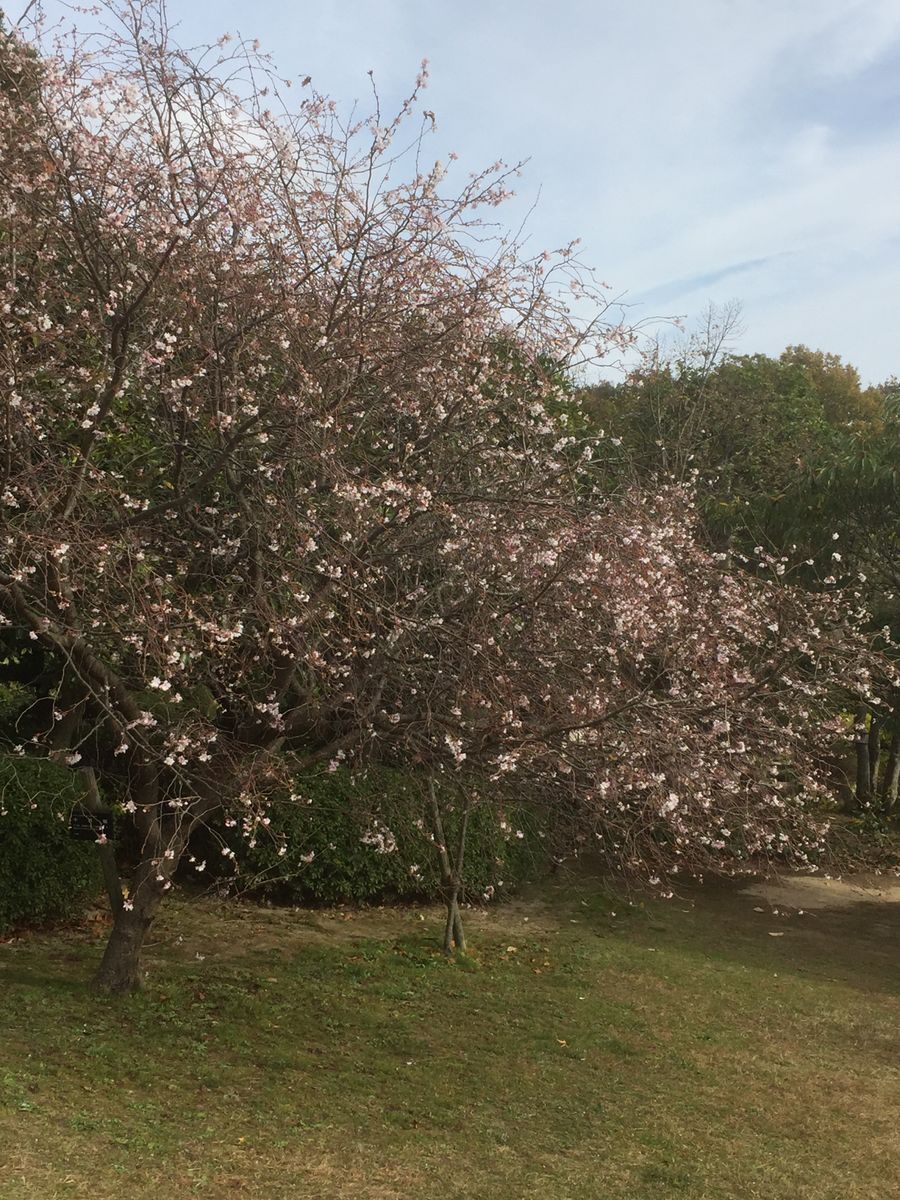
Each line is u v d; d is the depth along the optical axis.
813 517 11.39
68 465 4.98
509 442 6.38
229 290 5.22
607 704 5.27
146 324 5.31
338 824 9.16
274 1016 6.25
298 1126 4.72
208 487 5.70
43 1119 4.28
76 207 5.08
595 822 5.78
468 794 6.12
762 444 19.14
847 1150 5.27
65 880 7.74
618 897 9.94
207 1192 3.88
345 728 6.12
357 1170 4.32
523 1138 4.97
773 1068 6.38
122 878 8.74
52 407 5.46
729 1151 5.09
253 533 5.31
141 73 5.25
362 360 5.38
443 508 5.10
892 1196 4.79
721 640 6.14
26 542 4.46
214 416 5.12
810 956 9.16
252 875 8.48
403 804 7.89
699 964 8.53
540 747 5.17
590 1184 4.51
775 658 6.52
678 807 5.64
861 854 11.83
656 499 6.92
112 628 5.08
